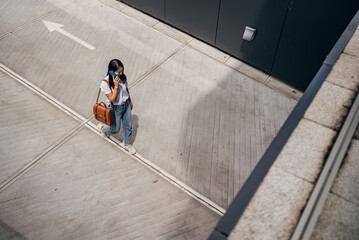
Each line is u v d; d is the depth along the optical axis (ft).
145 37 27.17
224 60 26.05
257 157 19.58
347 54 11.18
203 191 17.65
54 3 29.19
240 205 7.02
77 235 15.19
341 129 8.62
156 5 28.12
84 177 17.48
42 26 26.63
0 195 16.25
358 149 8.76
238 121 21.47
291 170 7.69
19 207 15.89
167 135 20.06
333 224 7.08
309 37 21.47
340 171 8.15
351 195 7.66
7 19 26.78
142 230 15.66
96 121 20.51
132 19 28.84
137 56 25.26
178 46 26.76
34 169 17.54
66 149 18.70
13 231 14.99
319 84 9.98
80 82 22.70
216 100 22.65
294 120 8.88
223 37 25.81
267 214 6.86
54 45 25.13
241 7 23.30
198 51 26.55
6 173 17.20
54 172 17.53
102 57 24.76
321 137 8.44
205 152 19.47
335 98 9.52
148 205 16.69
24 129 19.39
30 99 21.17
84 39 26.05
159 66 24.64
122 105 16.38
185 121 20.99
